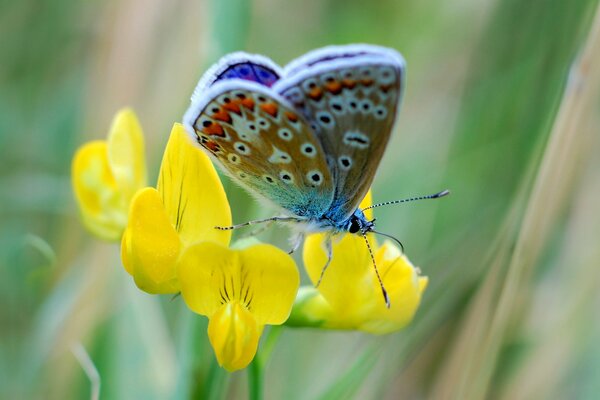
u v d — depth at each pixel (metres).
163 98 0.22
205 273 0.18
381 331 0.19
